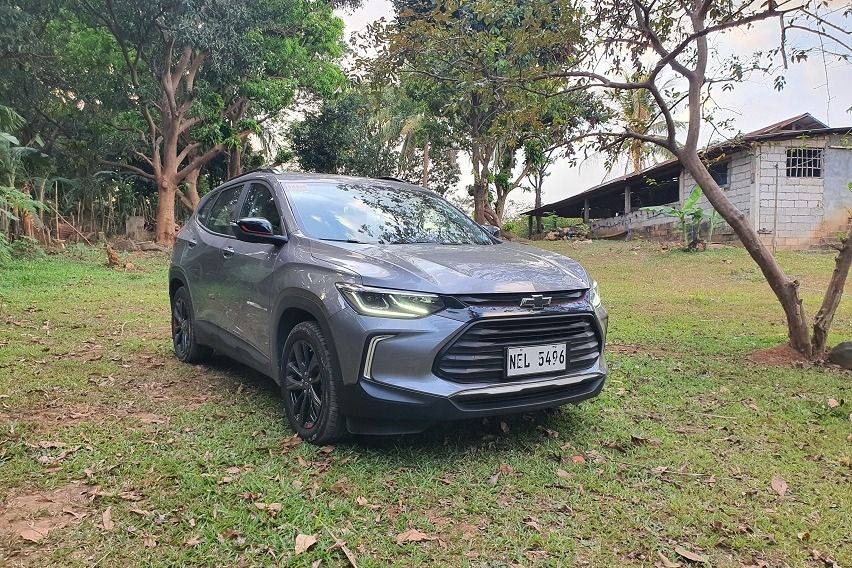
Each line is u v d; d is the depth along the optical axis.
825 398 4.49
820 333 5.65
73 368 5.00
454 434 3.63
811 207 17.56
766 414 4.15
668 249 18.14
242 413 3.97
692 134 5.93
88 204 20.55
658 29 6.25
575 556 2.41
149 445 3.38
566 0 5.89
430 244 3.93
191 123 20.42
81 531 2.47
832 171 17.56
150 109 21.44
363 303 3.11
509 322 3.16
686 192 20.64
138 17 16.12
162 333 6.62
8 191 13.40
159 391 4.45
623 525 2.66
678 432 3.81
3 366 4.96
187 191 24.36
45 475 2.97
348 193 4.41
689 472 3.21
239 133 21.64
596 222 27.47
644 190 28.05
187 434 3.57
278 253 3.84
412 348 3.01
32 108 18.88
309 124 28.42
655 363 5.52
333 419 3.25
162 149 24.33
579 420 3.97
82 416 3.84
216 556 2.33
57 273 11.79
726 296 10.58
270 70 19.77
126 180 23.52
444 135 22.98
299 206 4.07
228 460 3.20
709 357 5.83
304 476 3.01
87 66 19.17
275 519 2.59
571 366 3.40
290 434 3.58
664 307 9.27
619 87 5.93
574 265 3.84
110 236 21.27
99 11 17.11
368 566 2.29
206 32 15.20
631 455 3.42
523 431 3.73
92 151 20.64
